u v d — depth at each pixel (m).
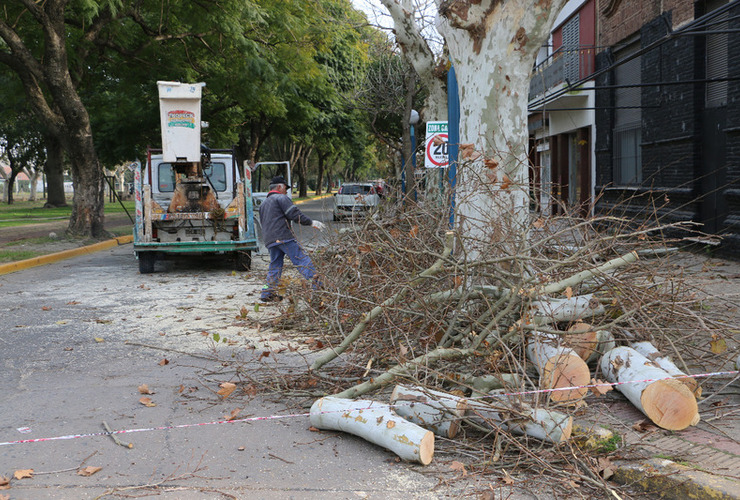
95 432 4.51
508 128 6.94
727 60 12.05
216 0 19.45
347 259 6.23
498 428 3.90
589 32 20.02
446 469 3.85
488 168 5.95
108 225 27.45
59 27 17.52
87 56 21.14
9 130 49.69
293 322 7.64
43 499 3.53
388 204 6.72
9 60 17.83
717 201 12.60
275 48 23.30
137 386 5.58
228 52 22.11
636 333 4.84
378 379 4.55
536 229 5.52
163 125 13.50
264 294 9.38
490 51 6.92
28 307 9.45
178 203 13.63
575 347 4.69
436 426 4.19
